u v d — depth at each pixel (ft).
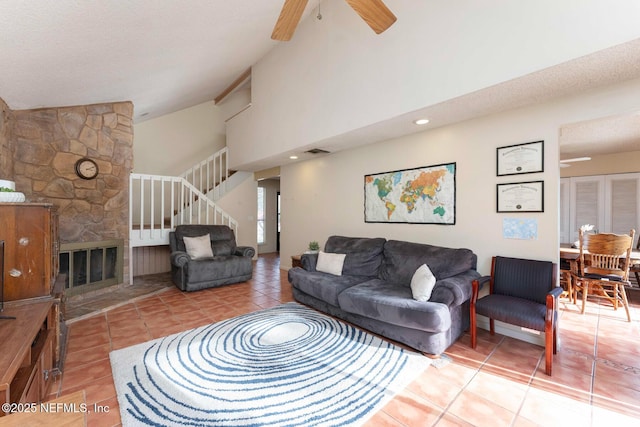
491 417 5.56
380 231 13.05
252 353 8.02
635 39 5.39
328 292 10.35
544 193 8.47
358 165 13.97
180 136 22.66
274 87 15.19
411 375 6.97
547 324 7.00
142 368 7.21
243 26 11.12
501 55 7.06
